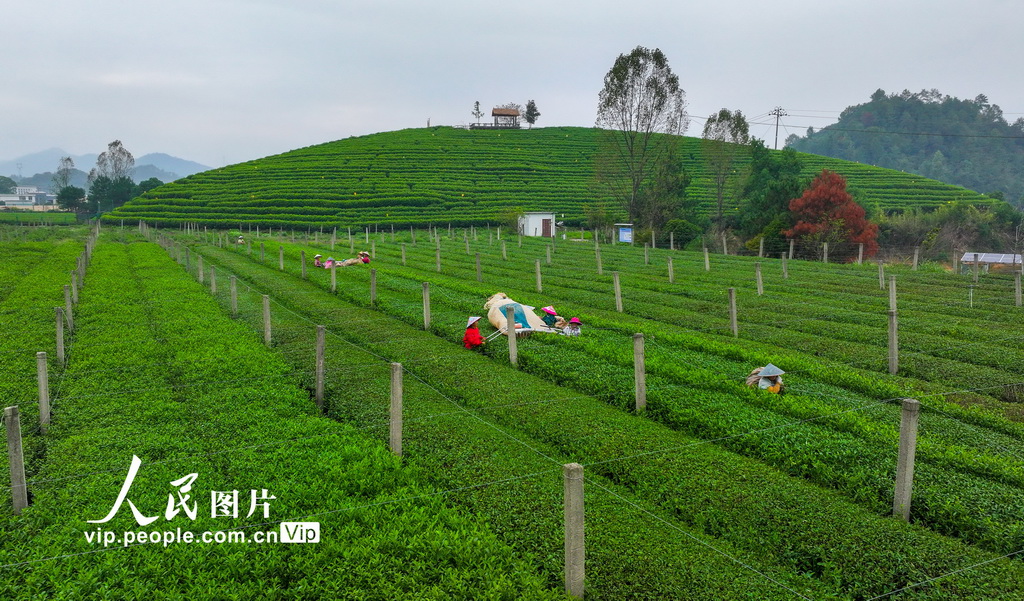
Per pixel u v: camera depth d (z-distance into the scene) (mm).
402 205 103500
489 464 11953
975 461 11766
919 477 11188
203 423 13930
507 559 8883
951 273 39781
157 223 93688
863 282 35125
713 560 9070
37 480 11117
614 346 20359
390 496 10734
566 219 96500
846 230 52031
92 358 18875
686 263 45594
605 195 105438
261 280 36500
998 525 9719
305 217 95188
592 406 15383
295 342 21562
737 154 84625
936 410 14961
